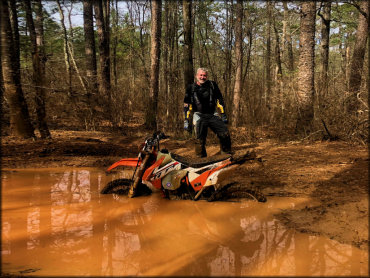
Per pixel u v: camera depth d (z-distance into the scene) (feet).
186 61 32.37
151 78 36.88
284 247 8.29
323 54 48.21
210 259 7.64
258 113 32.14
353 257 7.72
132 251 8.05
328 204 11.50
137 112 43.98
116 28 56.65
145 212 11.16
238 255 7.86
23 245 8.30
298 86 29.60
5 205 11.53
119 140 28.91
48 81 29.96
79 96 34.96
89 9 54.44
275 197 12.68
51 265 7.22
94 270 7.02
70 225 9.82
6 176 15.71
